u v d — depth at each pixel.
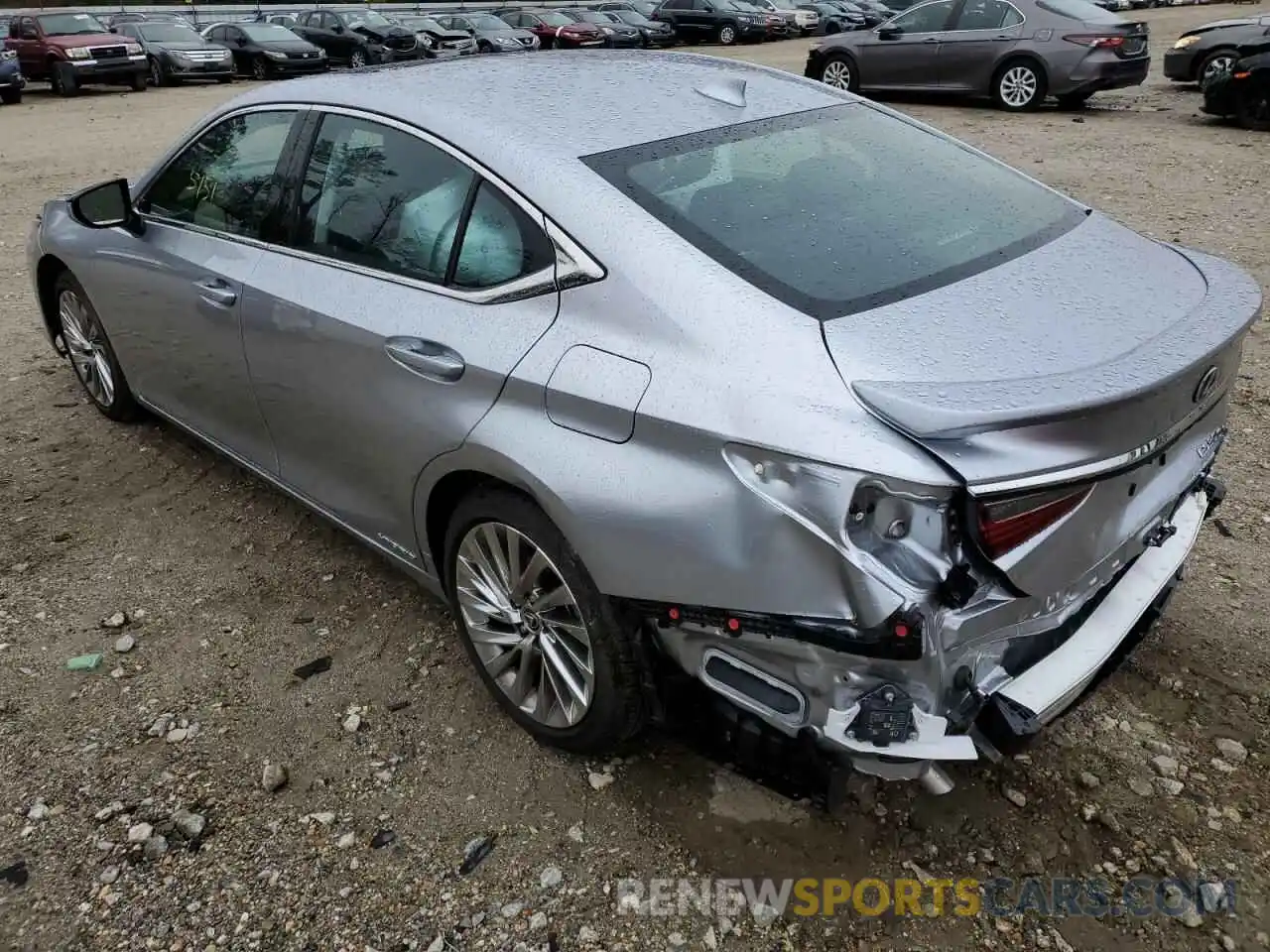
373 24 26.06
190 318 3.64
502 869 2.47
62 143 13.55
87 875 2.46
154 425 4.79
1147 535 2.44
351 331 2.89
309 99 3.26
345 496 3.25
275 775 2.73
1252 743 2.80
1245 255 6.88
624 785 2.70
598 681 2.50
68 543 3.85
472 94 2.93
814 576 1.99
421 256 2.79
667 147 2.66
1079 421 1.95
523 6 36.25
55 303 4.88
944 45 14.05
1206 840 2.51
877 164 2.88
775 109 3.02
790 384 2.05
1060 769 2.73
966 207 2.76
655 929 2.32
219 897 2.41
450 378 2.61
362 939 2.31
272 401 3.37
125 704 3.02
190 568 3.69
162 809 2.65
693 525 2.13
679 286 2.25
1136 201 8.47
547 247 2.48
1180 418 2.25
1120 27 13.11
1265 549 3.65
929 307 2.23
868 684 2.02
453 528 2.80
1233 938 2.29
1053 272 2.46
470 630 2.89
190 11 31.53
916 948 2.28
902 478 1.89
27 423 4.82
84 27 21.61
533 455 2.40
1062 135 11.73
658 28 28.34
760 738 2.23
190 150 3.76
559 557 2.48
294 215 3.23
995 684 2.17
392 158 2.92
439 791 2.70
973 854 2.49
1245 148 10.62
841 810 2.60
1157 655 3.12
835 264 2.36
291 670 3.16
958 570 1.93
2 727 2.92
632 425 2.23
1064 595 2.17
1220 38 14.10
